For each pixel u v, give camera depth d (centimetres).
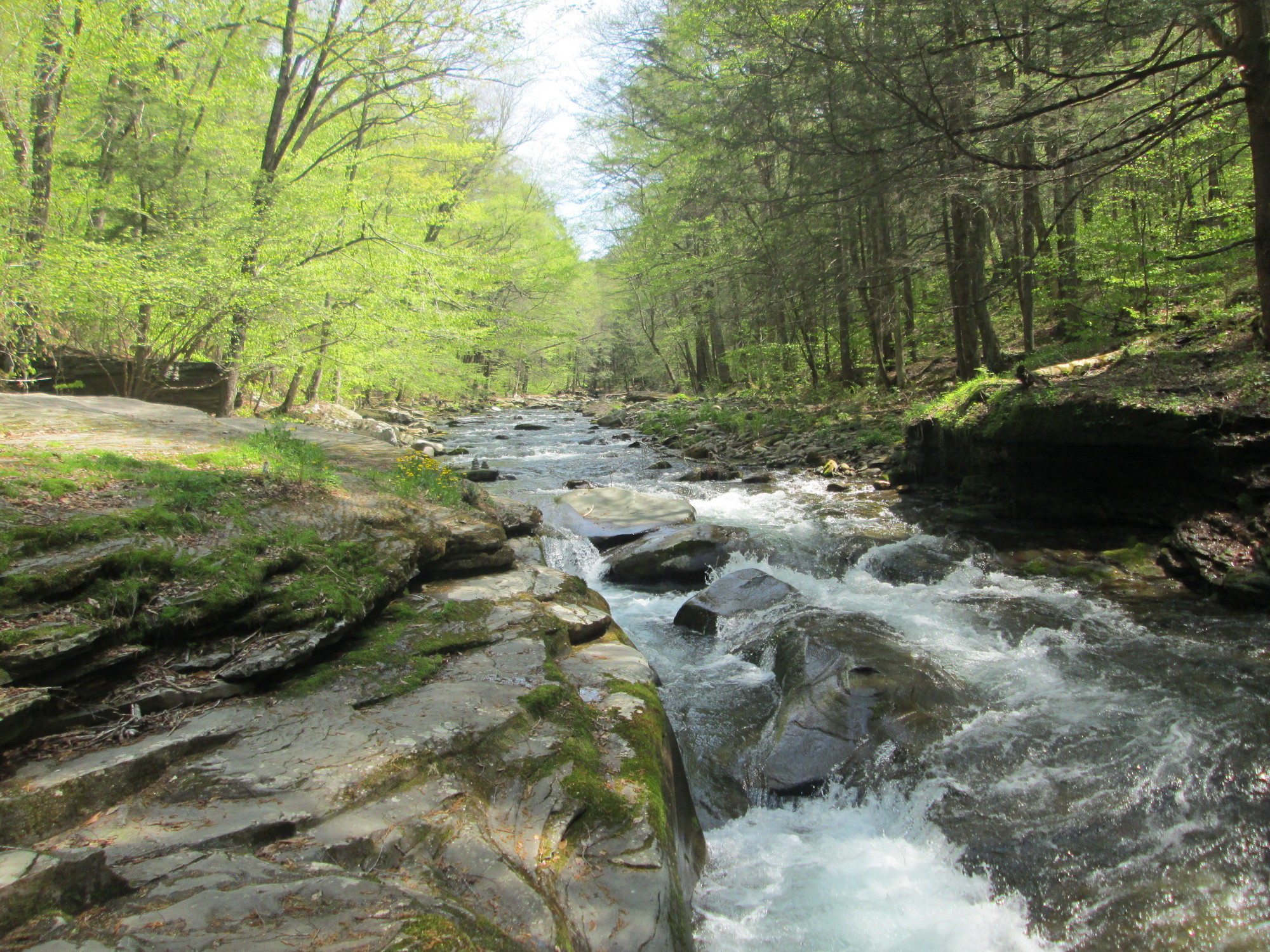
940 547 779
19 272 948
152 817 256
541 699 366
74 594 348
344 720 334
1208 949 280
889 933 303
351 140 1627
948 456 1016
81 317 1135
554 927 228
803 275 1292
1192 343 855
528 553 694
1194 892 307
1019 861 335
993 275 1456
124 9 1092
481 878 243
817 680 482
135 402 786
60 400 748
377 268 1301
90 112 1175
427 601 496
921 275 1748
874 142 823
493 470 1308
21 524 380
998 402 895
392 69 1343
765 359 2462
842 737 425
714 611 637
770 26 813
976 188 915
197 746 303
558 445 1880
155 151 1212
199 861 226
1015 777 390
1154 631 541
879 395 1822
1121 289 1363
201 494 470
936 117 768
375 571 468
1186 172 1318
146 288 1048
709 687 529
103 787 264
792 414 1872
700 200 1336
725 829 381
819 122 862
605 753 341
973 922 307
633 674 433
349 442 799
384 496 591
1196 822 345
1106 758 396
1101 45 670
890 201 970
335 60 1329
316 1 1391
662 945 241
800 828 378
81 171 1158
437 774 296
